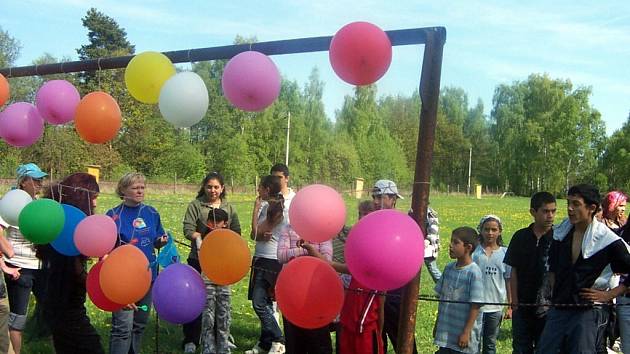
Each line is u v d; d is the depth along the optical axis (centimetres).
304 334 418
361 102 4862
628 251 356
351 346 399
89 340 401
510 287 458
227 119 3192
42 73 468
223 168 3156
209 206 538
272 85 338
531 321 442
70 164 2017
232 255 347
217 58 381
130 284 365
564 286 370
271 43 355
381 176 4388
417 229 284
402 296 308
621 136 5738
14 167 1811
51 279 396
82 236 378
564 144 5856
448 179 6756
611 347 570
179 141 2903
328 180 3928
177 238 1271
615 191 535
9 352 440
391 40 310
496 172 6600
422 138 301
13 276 452
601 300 361
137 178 471
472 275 412
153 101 393
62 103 423
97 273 387
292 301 304
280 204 500
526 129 6038
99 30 3928
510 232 1739
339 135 4503
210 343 491
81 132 406
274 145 3756
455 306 416
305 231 308
